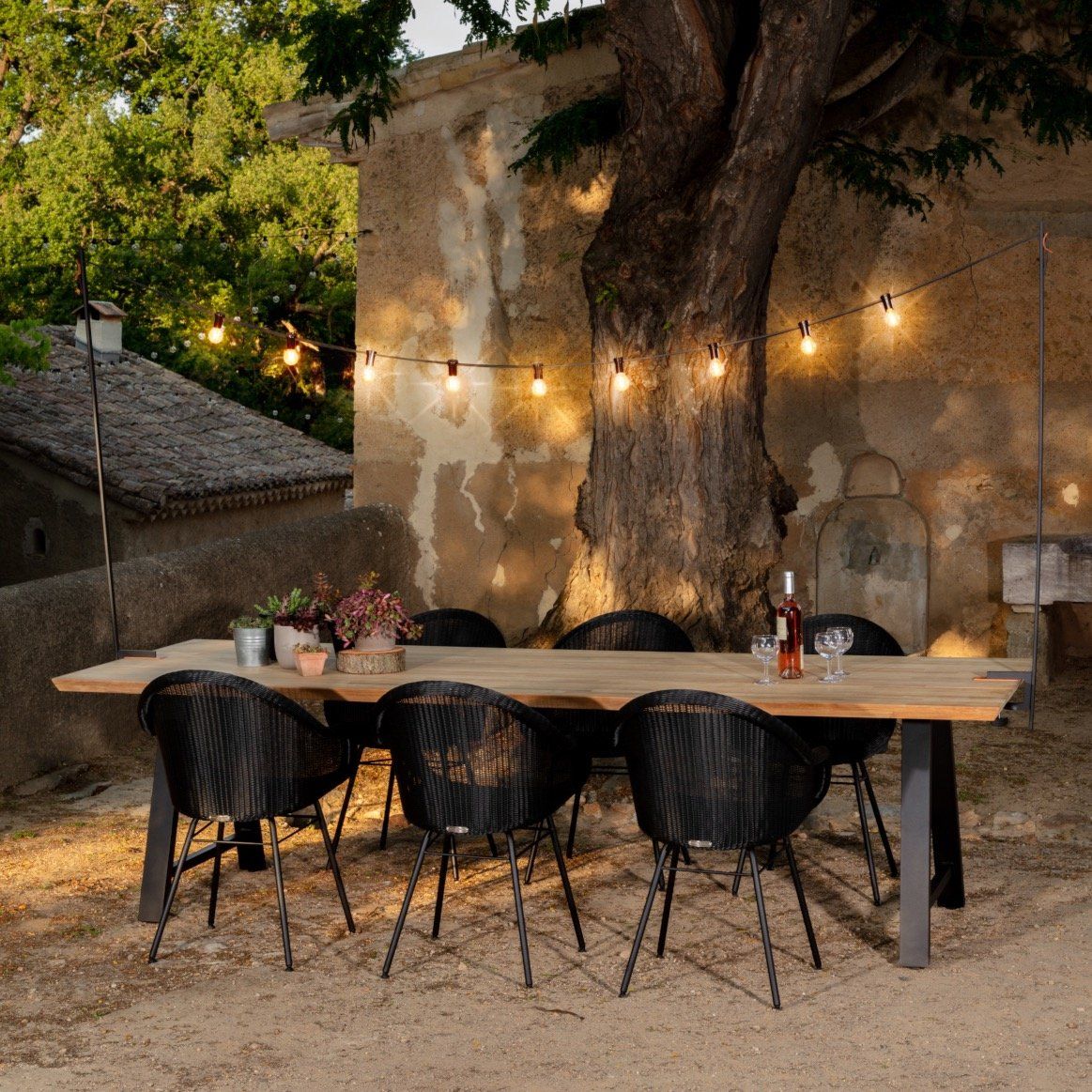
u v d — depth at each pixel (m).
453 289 9.87
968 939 4.49
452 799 4.25
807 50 6.64
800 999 4.02
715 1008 3.96
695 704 4.00
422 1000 4.06
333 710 5.79
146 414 16.06
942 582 9.20
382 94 8.62
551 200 9.60
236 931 4.66
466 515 9.96
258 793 4.39
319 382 25.64
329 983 4.20
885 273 9.14
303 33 8.08
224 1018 3.94
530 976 4.15
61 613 6.80
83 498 13.80
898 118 9.05
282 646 5.00
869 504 9.27
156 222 25.39
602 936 4.56
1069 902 4.82
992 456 9.09
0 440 13.80
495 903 4.90
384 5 7.80
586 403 9.64
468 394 9.88
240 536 8.55
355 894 5.02
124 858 5.48
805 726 5.25
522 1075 3.54
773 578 9.44
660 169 7.24
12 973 4.30
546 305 9.67
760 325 7.46
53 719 6.75
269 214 25.73
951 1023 3.82
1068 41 8.93
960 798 6.21
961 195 9.02
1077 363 8.96
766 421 9.38
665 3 6.81
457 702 4.20
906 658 5.18
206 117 26.16
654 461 7.35
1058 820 5.79
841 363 9.26
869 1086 3.45
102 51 26.94
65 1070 3.60
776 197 7.01
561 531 9.75
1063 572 8.38
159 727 4.46
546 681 4.79
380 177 9.96
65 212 24.14
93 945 4.55
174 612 7.61
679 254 7.19
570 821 5.89
